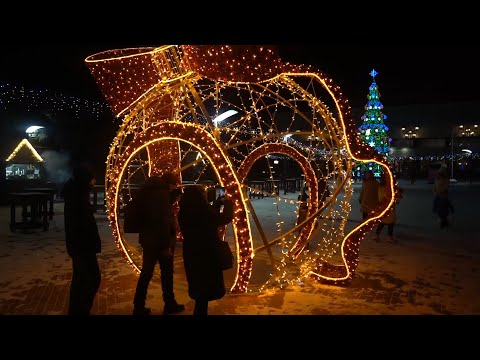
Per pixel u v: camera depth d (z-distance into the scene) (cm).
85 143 2152
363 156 536
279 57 481
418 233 980
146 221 447
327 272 582
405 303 489
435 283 572
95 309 469
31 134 1938
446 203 1045
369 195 869
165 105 675
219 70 474
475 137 3853
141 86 618
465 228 1052
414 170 3158
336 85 536
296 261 676
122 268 650
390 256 736
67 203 407
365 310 465
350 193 587
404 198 1936
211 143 475
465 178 3625
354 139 537
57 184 1983
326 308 472
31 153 1739
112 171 588
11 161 1683
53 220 1200
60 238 910
